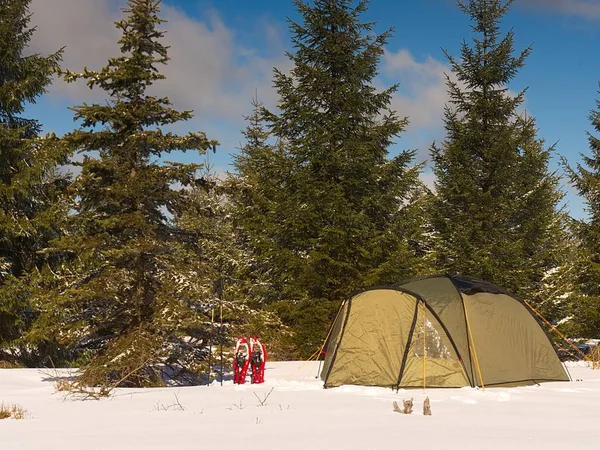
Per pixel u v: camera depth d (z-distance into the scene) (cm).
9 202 2247
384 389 1350
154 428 873
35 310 2084
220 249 2258
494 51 2811
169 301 1622
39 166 2181
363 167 2594
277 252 2512
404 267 2508
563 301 2616
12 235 2211
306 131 2723
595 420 944
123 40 1691
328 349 1584
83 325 1686
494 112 2800
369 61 2738
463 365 1401
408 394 1283
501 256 2578
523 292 2573
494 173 2712
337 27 2798
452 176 2703
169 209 1775
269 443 738
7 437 799
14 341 2134
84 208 1723
